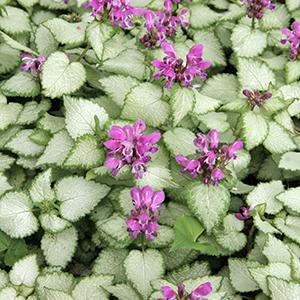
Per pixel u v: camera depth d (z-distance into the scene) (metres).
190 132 0.48
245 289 0.43
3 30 0.55
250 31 0.58
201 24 0.59
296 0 0.63
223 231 0.46
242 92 0.51
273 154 0.51
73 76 0.49
